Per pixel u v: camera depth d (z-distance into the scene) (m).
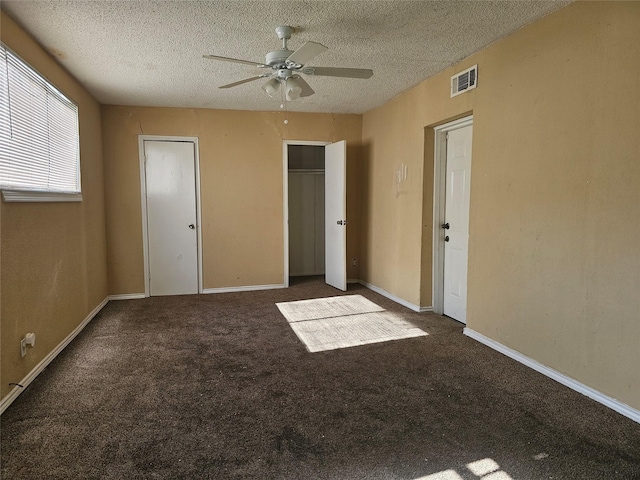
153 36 2.99
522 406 2.44
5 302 2.42
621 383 2.35
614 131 2.33
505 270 3.19
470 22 2.85
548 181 2.78
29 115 2.84
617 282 2.35
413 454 1.99
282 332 3.83
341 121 5.82
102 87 4.23
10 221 2.49
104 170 5.02
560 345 2.73
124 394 2.60
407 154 4.62
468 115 3.74
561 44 2.65
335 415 2.35
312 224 6.73
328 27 2.90
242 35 3.02
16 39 2.68
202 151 5.35
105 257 4.98
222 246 5.52
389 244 5.12
